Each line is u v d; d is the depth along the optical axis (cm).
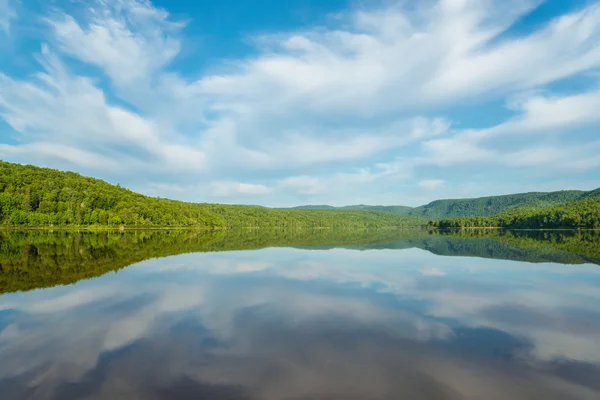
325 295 1705
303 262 2953
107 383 810
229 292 1769
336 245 4981
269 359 948
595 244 5041
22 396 752
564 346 1052
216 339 1099
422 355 980
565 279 2138
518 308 1473
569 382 830
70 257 3212
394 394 770
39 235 6850
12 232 7812
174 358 954
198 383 811
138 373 862
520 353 999
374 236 8506
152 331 1178
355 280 2103
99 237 6694
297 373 866
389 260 3103
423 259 3175
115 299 1619
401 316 1352
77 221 10581
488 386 809
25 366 903
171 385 801
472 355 984
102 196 12425
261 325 1242
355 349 1020
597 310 1442
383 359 952
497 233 10331
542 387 806
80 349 1017
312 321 1288
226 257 3325
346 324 1253
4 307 1475
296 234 10256
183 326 1231
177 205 16825
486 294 1730
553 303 1548
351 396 760
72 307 1479
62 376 845
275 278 2166
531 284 1978
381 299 1625
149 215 13362
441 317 1341
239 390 780
